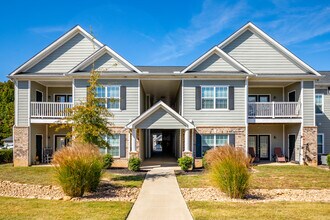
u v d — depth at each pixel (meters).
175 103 29.92
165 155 29.94
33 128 20.50
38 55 20.69
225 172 10.10
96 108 13.41
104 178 14.16
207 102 19.56
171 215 7.93
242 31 21.28
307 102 20.22
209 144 19.36
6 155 22.53
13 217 7.52
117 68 19.81
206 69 19.83
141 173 16.02
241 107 19.58
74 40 21.28
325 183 12.75
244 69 19.58
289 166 18.92
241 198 9.97
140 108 19.78
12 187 11.87
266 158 22.52
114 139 19.36
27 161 19.61
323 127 22.59
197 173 15.99
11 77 19.88
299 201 9.50
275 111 20.22
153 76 19.53
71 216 7.63
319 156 21.16
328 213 7.93
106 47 19.73
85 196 10.29
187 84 19.59
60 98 23.08
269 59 21.19
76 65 20.83
